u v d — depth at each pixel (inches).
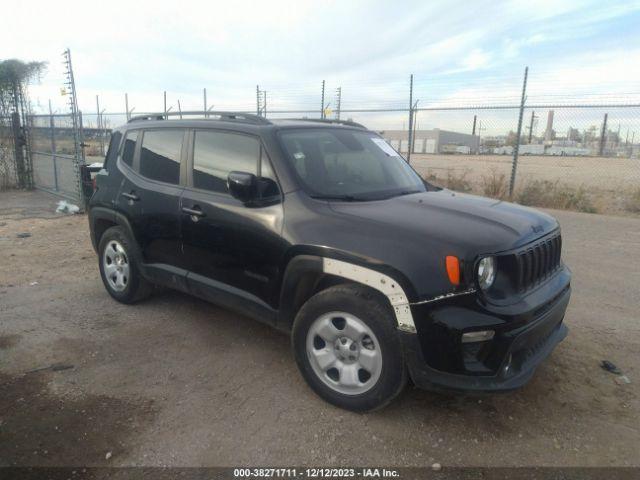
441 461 107.5
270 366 147.1
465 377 107.4
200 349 157.5
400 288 108.7
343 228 120.8
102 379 138.7
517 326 109.3
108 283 196.2
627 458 108.8
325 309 121.5
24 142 530.3
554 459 108.3
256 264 138.3
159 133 176.1
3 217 377.4
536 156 710.5
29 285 216.7
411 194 149.6
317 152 148.6
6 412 122.4
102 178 195.9
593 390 135.7
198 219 152.9
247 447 111.0
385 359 113.2
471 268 105.7
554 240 133.3
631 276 236.5
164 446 110.9
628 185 579.8
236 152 149.3
